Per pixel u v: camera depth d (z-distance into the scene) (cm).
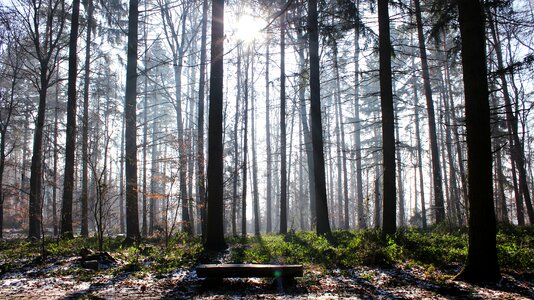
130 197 1505
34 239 1789
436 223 2023
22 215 1404
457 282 807
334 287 780
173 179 1380
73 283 820
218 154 1336
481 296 696
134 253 1226
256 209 3300
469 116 846
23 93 3238
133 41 1623
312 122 1652
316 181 1628
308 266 1014
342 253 1136
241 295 717
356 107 3528
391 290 756
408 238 1291
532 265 937
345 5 1502
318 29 1596
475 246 830
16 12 1883
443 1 1452
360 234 1458
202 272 766
